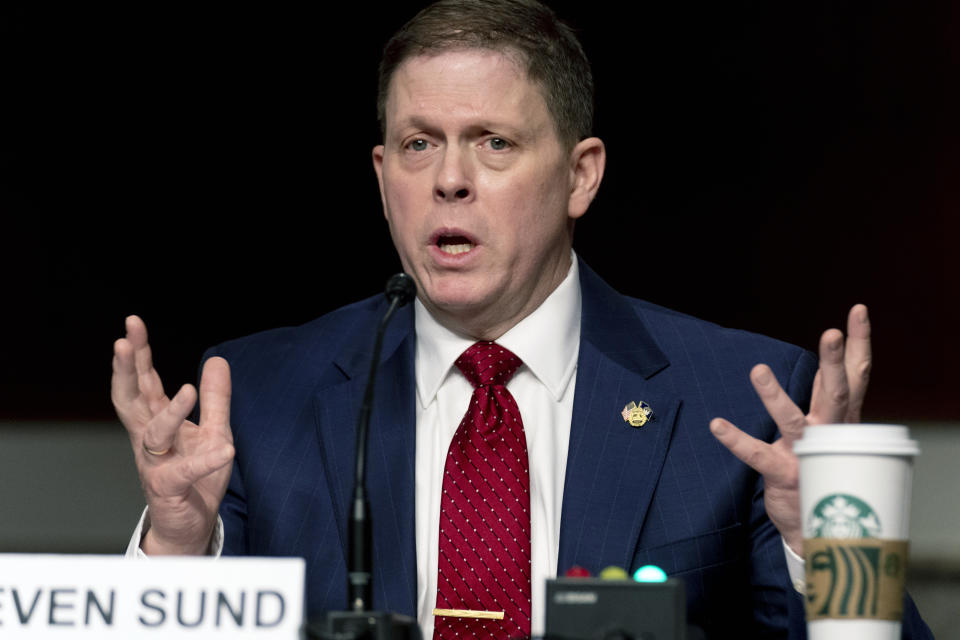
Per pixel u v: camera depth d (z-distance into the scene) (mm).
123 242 30703
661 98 28000
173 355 30797
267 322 30734
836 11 27469
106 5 29719
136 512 27312
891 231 28047
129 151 30422
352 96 29891
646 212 28469
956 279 27984
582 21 27688
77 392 30734
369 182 30234
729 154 28109
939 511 25453
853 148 27938
